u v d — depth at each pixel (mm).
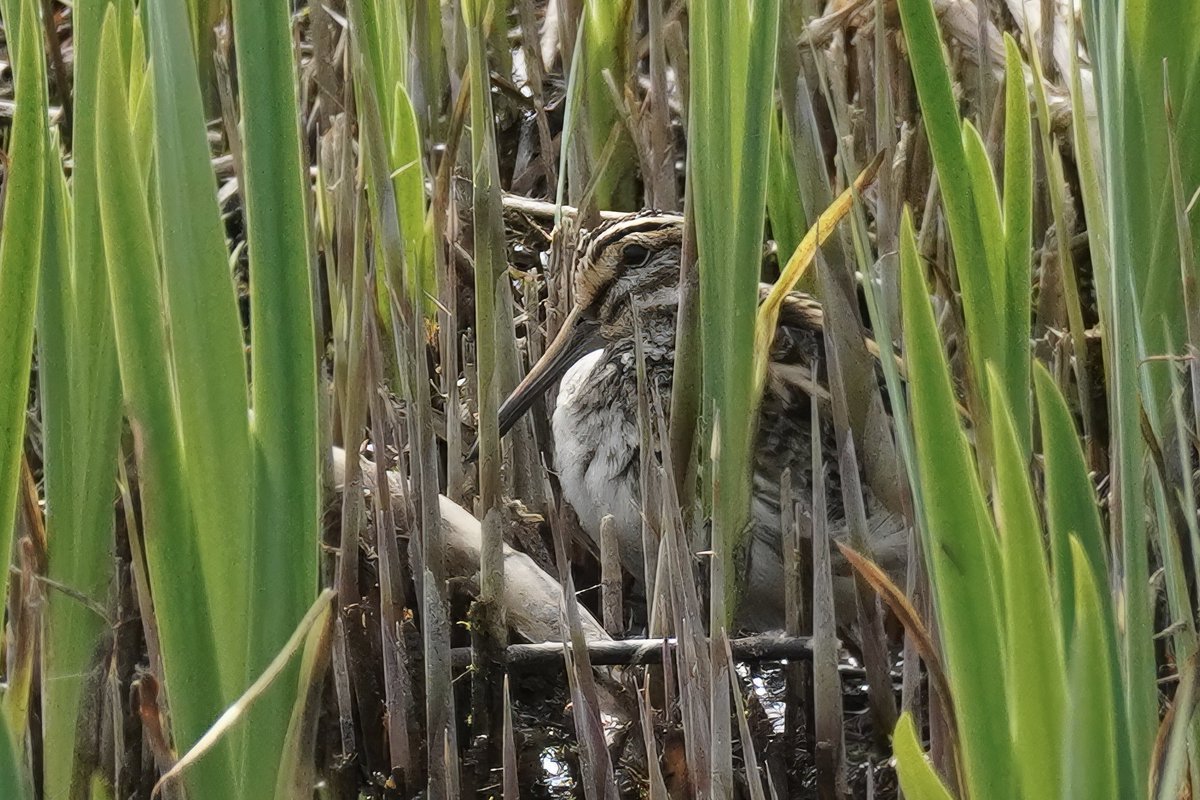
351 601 5410
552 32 9180
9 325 3137
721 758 4152
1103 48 3256
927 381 3082
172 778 3477
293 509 3328
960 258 3684
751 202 4648
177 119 3061
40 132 3080
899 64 7125
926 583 4461
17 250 3102
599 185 7742
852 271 5375
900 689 5652
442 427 6730
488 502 5340
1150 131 3881
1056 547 3193
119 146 3061
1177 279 3889
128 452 4234
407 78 7422
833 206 4738
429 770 5078
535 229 7789
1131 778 3123
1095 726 2998
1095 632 2936
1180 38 3818
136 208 3098
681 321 5152
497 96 8617
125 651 4832
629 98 7324
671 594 4281
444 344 6285
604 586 5605
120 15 3959
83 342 3535
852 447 4746
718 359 4809
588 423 6371
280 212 3182
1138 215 3852
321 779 5344
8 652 4266
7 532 3275
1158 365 3945
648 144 7523
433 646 4992
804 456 5840
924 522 3471
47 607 3660
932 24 3521
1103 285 3928
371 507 5926
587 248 6547
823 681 4781
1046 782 3158
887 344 3521
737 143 4625
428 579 4969
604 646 5246
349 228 5715
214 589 3299
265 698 3398
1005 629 3277
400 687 5199
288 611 3375
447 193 6629
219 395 3189
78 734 3805
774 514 5828
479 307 5180
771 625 6125
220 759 3377
